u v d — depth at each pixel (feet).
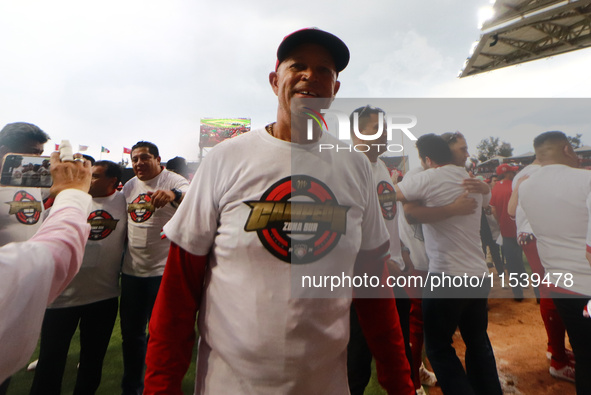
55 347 4.65
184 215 2.34
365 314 2.73
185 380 6.20
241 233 2.14
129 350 5.52
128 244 5.82
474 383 4.23
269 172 2.20
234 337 2.12
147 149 6.32
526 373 5.94
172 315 2.27
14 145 3.95
